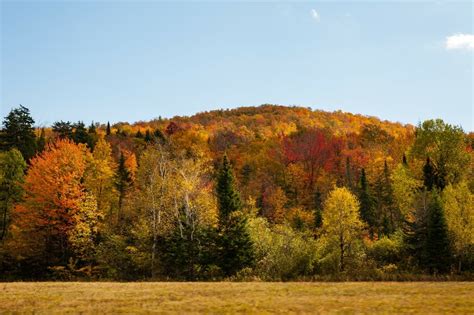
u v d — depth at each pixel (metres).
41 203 41.62
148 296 19.58
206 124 168.00
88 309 15.65
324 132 129.50
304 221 61.38
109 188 52.09
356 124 171.62
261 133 146.25
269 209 71.44
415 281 29.48
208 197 43.00
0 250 42.12
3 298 18.45
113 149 96.25
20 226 42.75
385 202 66.38
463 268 36.50
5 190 47.62
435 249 36.16
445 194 40.88
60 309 15.59
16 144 70.25
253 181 83.00
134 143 108.19
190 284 26.83
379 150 94.38
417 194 43.94
